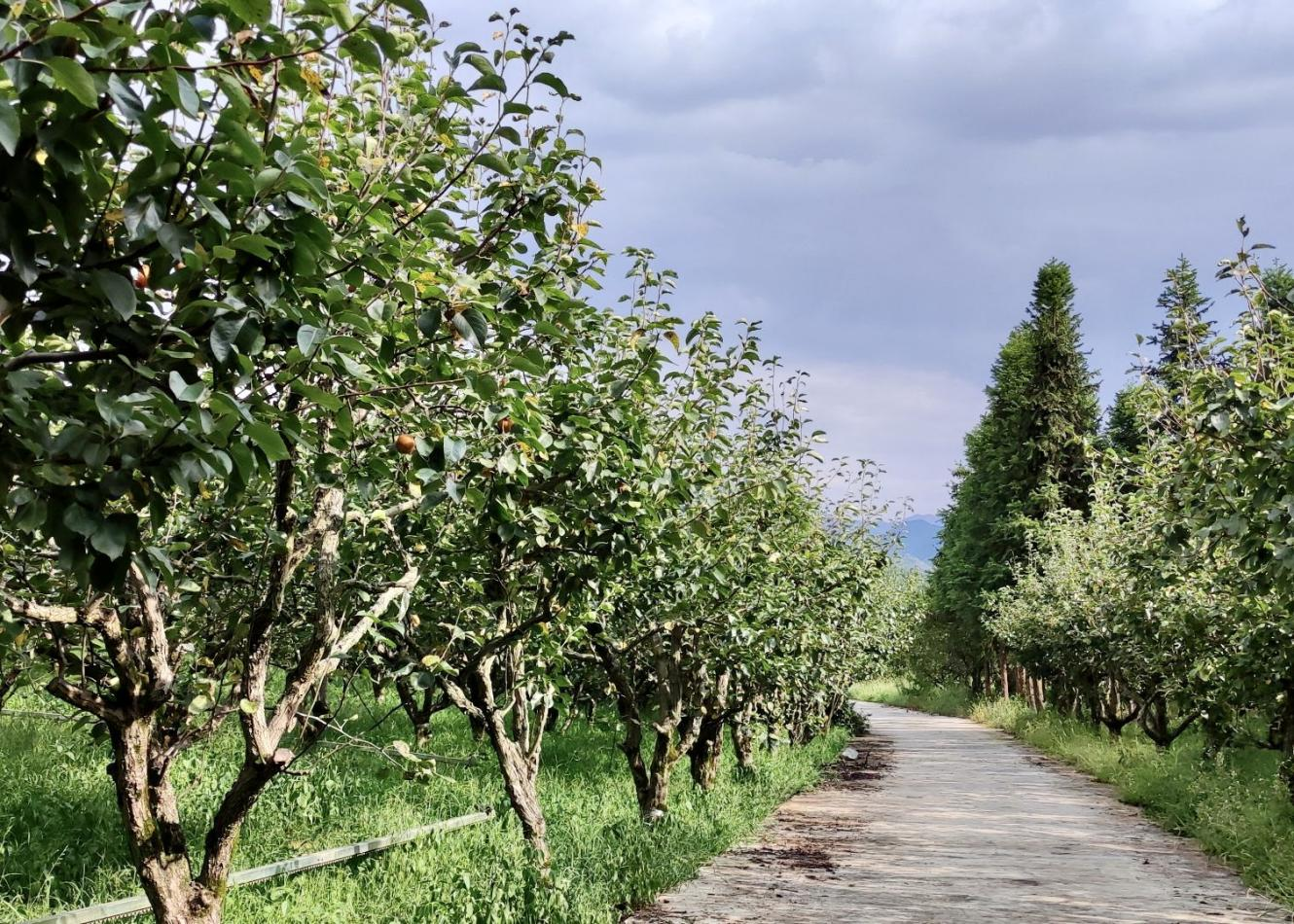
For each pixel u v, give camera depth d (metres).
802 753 21.56
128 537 2.50
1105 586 19.33
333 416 4.09
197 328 2.73
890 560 19.95
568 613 7.48
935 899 8.98
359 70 4.23
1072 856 11.34
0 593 3.63
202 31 2.38
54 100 2.16
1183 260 29.22
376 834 9.16
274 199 2.70
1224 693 12.80
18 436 2.39
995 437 48.72
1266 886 9.39
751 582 10.53
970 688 51.88
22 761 10.16
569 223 4.87
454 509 6.05
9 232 2.18
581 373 5.91
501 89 3.84
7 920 6.03
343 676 6.70
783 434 10.71
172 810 4.25
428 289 3.87
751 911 8.35
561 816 10.64
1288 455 6.36
